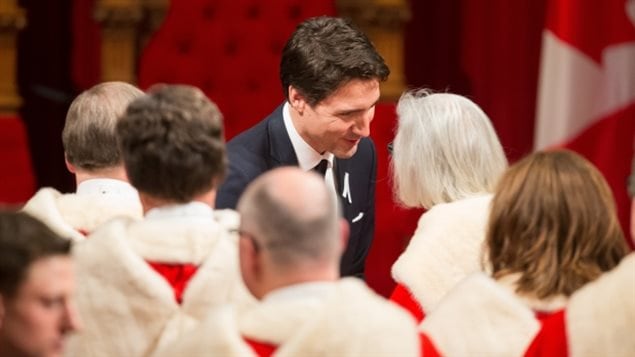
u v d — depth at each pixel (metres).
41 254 5.84
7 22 20.03
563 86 17.91
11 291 5.82
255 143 9.65
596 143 17.97
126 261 6.94
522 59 19.91
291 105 9.48
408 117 8.98
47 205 7.81
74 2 21.23
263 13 20.34
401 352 6.00
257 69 20.25
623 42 17.88
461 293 7.00
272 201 6.14
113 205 7.91
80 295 6.97
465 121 8.88
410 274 8.15
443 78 20.94
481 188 8.84
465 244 8.20
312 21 9.43
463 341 6.91
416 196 8.95
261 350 6.09
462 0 20.64
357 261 10.21
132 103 7.12
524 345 6.88
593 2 17.86
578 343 6.62
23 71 22.05
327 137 9.45
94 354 6.95
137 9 20.12
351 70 9.20
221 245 7.06
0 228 5.84
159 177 7.05
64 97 21.38
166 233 7.05
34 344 5.87
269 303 6.13
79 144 8.13
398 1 19.64
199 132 7.04
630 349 6.56
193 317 6.96
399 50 19.70
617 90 17.91
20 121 19.64
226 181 9.42
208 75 20.23
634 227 7.50
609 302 6.62
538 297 7.12
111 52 20.23
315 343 5.96
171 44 20.27
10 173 19.27
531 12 19.84
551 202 7.19
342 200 9.95
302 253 6.12
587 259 7.20
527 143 20.00
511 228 7.24
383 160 16.38
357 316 5.99
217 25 20.34
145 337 6.94
